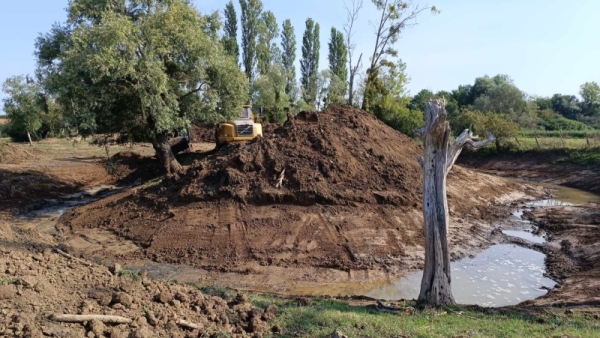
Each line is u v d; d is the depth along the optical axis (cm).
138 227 1551
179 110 2284
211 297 787
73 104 2019
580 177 2889
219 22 2403
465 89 7331
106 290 695
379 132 2184
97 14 2114
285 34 6159
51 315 568
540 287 1162
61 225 1722
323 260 1320
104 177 2720
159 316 654
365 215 1542
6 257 724
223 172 1691
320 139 1838
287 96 5541
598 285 1085
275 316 742
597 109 6525
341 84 5606
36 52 2269
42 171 2569
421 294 906
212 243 1403
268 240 1407
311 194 1577
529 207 2134
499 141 3881
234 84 2377
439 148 872
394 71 4147
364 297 1048
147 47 2066
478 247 1480
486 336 678
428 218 887
